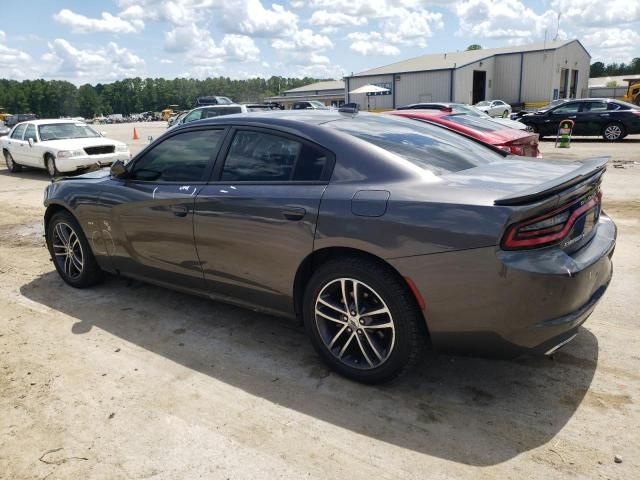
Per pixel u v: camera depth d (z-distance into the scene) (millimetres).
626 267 4773
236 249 3305
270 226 3090
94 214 4227
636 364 3145
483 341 2584
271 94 161000
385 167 2857
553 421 2650
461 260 2480
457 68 39594
